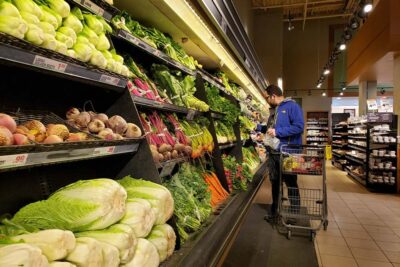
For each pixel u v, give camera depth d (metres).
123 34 2.03
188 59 3.33
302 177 10.38
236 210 2.93
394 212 5.72
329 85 18.59
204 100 3.48
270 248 3.76
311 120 18.94
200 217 2.29
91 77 1.53
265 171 6.23
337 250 3.79
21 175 1.46
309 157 4.34
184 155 2.65
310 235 4.10
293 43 18.84
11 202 1.40
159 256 1.51
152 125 2.40
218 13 3.35
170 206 1.66
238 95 5.92
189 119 3.12
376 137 7.99
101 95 1.92
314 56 18.61
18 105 1.57
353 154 11.10
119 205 1.29
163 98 2.69
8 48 1.06
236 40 4.55
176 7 2.50
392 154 7.83
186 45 3.63
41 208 1.19
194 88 3.30
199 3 2.82
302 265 3.32
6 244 0.91
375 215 5.48
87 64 1.47
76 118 1.57
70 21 1.43
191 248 1.81
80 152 1.31
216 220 2.47
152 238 1.50
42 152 1.11
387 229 4.66
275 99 5.12
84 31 1.55
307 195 7.22
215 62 4.58
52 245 0.97
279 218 4.68
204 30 3.22
